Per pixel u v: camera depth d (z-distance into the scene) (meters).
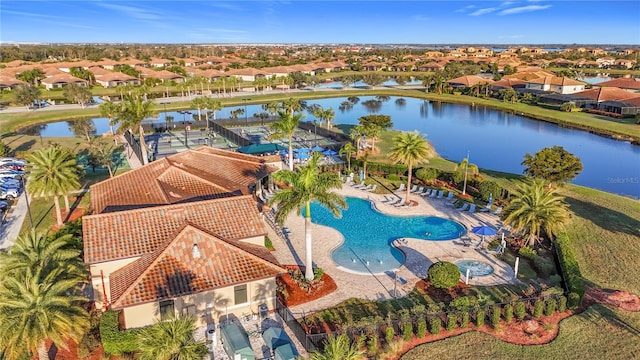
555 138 92.06
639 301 30.83
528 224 37.53
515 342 26.83
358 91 156.25
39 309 21.95
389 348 25.89
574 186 55.31
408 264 36.44
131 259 28.52
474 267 35.91
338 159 66.62
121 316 27.36
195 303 27.64
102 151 60.69
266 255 30.91
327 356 21.75
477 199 50.97
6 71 155.75
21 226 42.56
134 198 35.72
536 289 31.88
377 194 53.12
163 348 21.28
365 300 31.09
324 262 36.81
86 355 25.11
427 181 55.81
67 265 26.14
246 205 34.06
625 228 42.91
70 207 47.12
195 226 29.98
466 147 84.25
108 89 142.62
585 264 36.19
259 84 150.38
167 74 157.12
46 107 113.06
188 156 47.81
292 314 29.39
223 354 25.59
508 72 197.00
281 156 66.19
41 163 40.88
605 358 25.38
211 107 98.25
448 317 27.70
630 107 107.25
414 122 108.62
